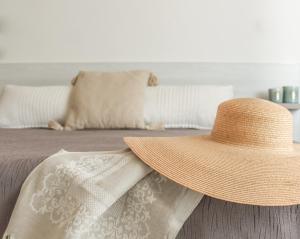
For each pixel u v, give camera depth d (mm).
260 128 619
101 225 614
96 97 1571
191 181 544
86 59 2031
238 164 564
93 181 580
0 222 690
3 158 725
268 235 618
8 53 2049
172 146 639
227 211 621
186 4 1952
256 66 1942
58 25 2025
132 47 2004
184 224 634
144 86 1651
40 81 2041
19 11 2031
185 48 1979
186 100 1617
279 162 568
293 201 510
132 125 1534
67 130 1519
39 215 605
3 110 1675
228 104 681
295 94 1792
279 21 1907
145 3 1973
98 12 1999
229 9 1931
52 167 632
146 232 604
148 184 617
